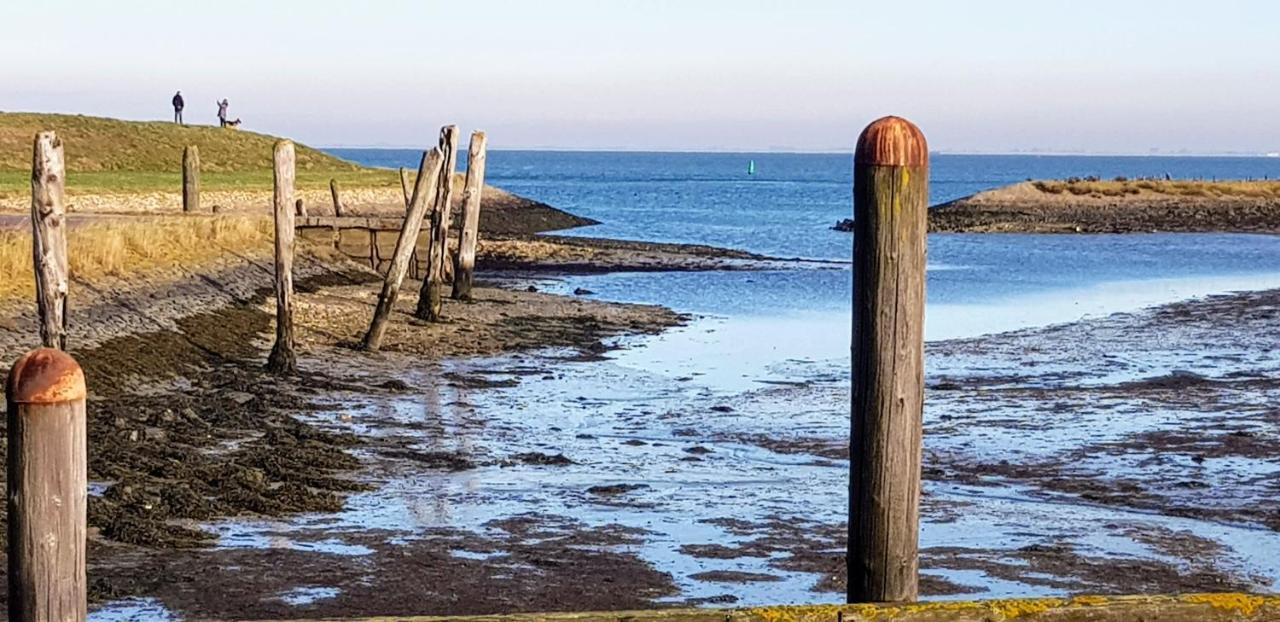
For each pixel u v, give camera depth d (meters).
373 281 34.88
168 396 19.19
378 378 22.67
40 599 5.39
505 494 14.63
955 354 26.11
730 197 125.38
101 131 71.50
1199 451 17.05
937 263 51.81
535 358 25.66
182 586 10.88
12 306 20.92
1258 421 18.94
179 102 79.06
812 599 10.89
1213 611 6.05
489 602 10.66
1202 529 13.41
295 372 22.27
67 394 5.38
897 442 6.51
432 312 29.08
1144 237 68.31
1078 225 74.12
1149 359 25.28
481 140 32.31
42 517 5.37
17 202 40.72
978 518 13.72
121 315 22.75
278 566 11.53
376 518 13.41
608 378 23.48
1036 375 23.44
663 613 5.81
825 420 19.61
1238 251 58.66
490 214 71.19
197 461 15.13
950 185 175.12
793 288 40.16
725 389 22.41
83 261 24.95
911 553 6.60
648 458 16.86
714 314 33.41
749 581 11.41
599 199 117.38
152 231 29.27
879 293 6.43
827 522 13.58
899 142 6.36
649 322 31.27
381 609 10.41
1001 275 46.25
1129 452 17.03
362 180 66.69
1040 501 14.58
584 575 11.52
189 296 26.02
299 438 17.08
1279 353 25.88
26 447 5.35
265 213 41.41
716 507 14.17
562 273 43.78
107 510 12.64
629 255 49.81
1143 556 12.34
